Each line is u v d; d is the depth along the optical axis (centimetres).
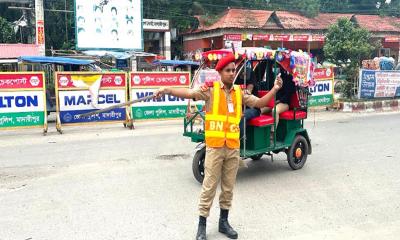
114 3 2403
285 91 744
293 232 457
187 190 608
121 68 2497
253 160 818
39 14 2147
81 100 1162
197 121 682
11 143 975
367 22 3791
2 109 1066
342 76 2048
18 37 2923
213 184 429
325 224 480
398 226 476
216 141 421
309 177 686
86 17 2338
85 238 439
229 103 423
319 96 1612
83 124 1172
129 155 840
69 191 601
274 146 702
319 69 1598
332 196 584
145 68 2683
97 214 509
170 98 1291
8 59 2167
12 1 2736
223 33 3012
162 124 1291
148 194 588
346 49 2569
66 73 1133
